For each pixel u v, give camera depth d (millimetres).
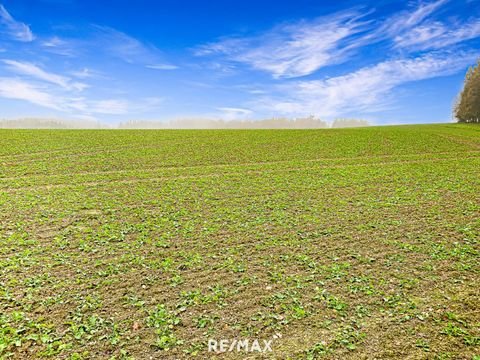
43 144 39000
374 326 7273
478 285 9008
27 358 6305
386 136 53469
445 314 7645
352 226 13938
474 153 37781
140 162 31625
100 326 7273
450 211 15867
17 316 7465
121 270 9953
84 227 13789
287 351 6570
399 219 14820
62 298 8344
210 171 27922
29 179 23688
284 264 10438
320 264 10422
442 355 6363
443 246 11664
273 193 20047
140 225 14023
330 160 33844
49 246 11680
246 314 7797
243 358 6395
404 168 28719
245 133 57469
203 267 10250
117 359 6332
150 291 8820
